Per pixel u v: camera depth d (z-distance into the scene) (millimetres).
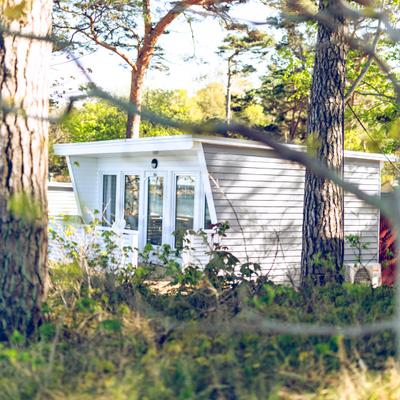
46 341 5664
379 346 5594
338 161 9266
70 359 5117
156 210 16625
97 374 4801
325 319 6066
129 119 23281
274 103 29984
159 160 16484
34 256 6023
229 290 7449
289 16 3949
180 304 6941
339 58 9281
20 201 5117
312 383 4781
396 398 4742
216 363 4898
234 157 13656
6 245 5922
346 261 15266
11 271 5922
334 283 8195
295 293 6727
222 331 5508
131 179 17625
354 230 15500
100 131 25938
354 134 15797
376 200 2566
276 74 22344
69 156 18359
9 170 5930
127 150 15141
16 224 5922
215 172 13406
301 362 4980
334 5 3826
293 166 14469
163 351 5156
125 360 4855
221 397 4523
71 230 9094
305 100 27484
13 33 4637
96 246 8617
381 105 16469
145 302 6938
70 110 3963
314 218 9250
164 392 4449
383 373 5078
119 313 6250
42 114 6102
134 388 4438
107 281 7449
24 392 4531
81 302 5996
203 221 15062
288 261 14445
